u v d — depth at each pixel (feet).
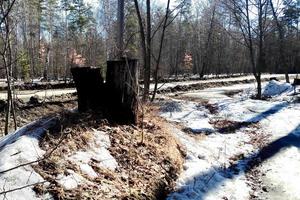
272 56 196.65
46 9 136.26
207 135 35.70
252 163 29.50
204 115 44.60
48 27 138.21
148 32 41.91
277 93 77.41
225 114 47.39
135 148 22.57
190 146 28.91
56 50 139.44
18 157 16.63
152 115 29.68
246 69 210.18
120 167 20.26
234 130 39.14
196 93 77.15
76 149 19.53
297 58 201.67
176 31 182.60
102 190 17.19
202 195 21.68
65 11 139.23
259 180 26.27
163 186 20.68
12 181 15.11
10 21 29.19
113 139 22.31
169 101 51.47
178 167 23.68
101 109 24.41
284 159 31.32
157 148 23.62
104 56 81.51
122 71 24.40
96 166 18.97
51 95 62.44
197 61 181.37
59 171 16.93
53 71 136.36
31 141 18.43
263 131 40.27
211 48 172.14
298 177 27.20
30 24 120.57
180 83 94.32
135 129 24.82
